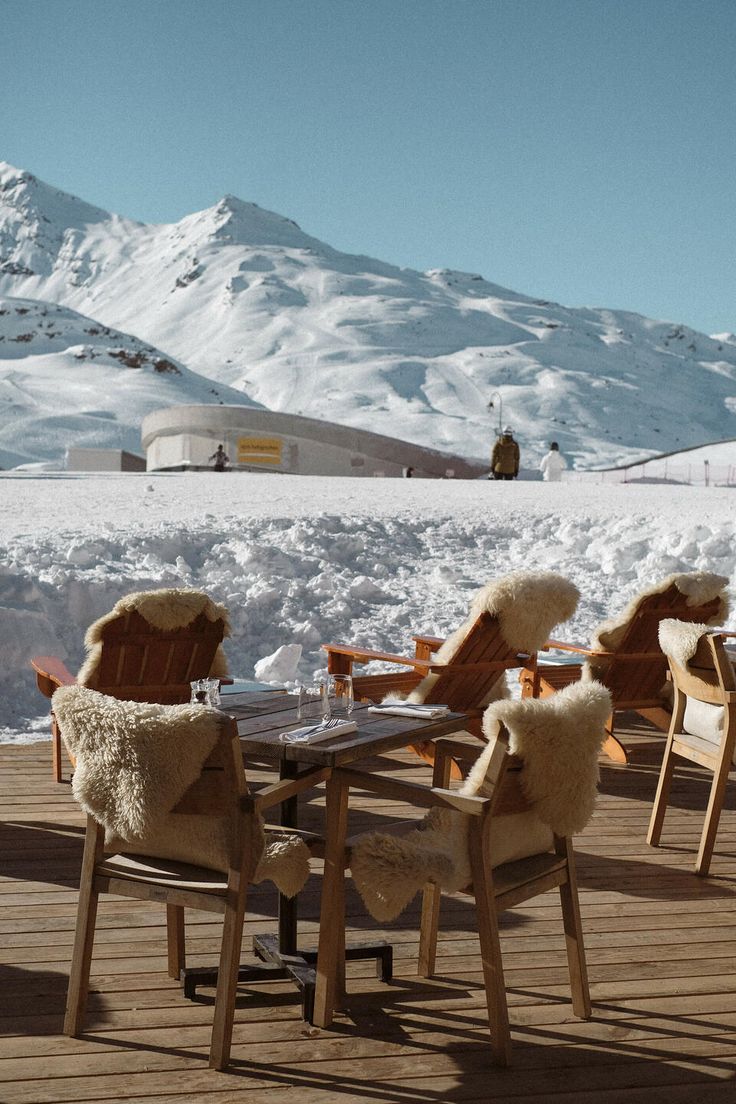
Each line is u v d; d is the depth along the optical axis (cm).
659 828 555
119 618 515
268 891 481
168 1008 365
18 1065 326
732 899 480
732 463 7812
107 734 324
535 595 580
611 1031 358
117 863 346
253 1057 336
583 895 483
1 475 2775
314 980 364
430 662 640
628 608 671
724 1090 322
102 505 1588
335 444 5734
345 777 353
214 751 323
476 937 433
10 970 390
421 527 1466
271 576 1177
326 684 387
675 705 558
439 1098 315
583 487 2355
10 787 637
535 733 330
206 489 2031
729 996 384
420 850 337
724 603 677
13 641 913
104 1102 308
